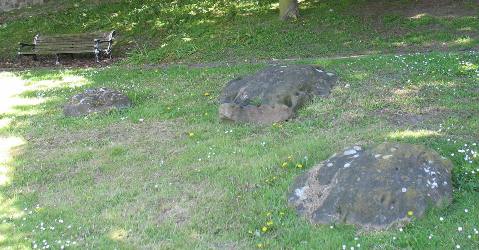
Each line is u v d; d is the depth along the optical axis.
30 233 5.19
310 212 5.07
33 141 7.93
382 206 4.77
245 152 6.72
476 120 6.87
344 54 11.86
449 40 12.00
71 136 7.99
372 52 11.79
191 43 13.99
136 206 5.62
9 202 5.94
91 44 14.14
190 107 8.73
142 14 16.61
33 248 4.89
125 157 6.98
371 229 4.70
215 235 4.96
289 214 5.15
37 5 19.03
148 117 8.48
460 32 12.46
